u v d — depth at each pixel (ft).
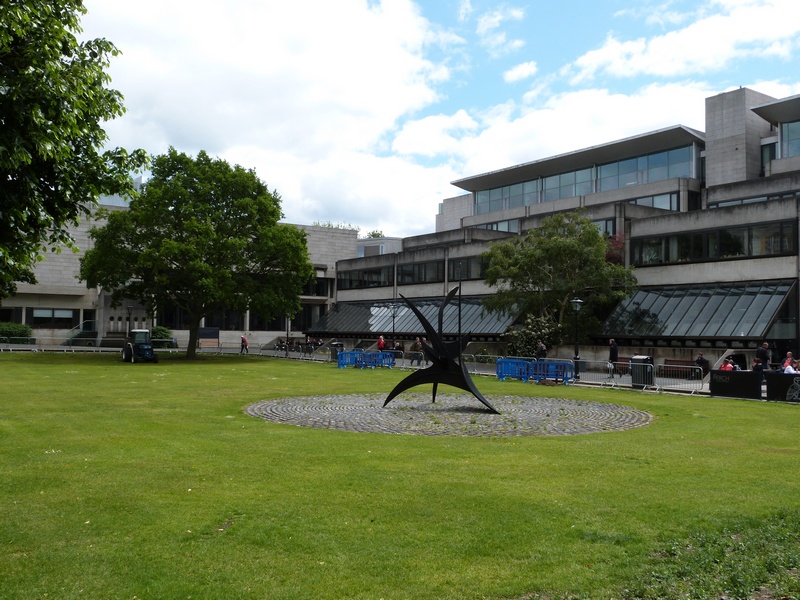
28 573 21.86
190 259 146.92
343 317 213.87
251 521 27.17
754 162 168.14
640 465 38.55
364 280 219.00
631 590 20.39
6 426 52.21
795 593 19.94
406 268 201.46
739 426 55.77
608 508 29.25
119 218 150.10
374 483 33.58
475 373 119.34
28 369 115.75
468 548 24.22
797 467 38.27
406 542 24.82
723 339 113.70
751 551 23.45
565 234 127.13
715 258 127.85
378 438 47.67
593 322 134.82
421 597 20.17
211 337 231.30
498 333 153.58
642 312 131.34
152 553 23.65
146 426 52.65
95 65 37.86
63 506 29.37
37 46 34.47
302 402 71.10
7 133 30.81
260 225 160.76
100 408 63.87
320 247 263.90
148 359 142.51
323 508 29.07
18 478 34.50
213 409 64.13
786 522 27.02
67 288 221.66
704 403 74.54
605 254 134.82
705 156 175.01
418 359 134.62
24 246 35.22
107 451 41.93
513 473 36.14
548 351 137.80
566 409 67.05
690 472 36.65
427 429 52.65
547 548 24.23
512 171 213.25
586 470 37.04
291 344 215.10
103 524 26.86
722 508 29.25
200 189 151.43
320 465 37.93
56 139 32.86
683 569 21.75
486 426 54.44
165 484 33.30
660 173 183.52
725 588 20.51
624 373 103.76
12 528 26.37
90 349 193.88
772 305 113.19
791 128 156.97
